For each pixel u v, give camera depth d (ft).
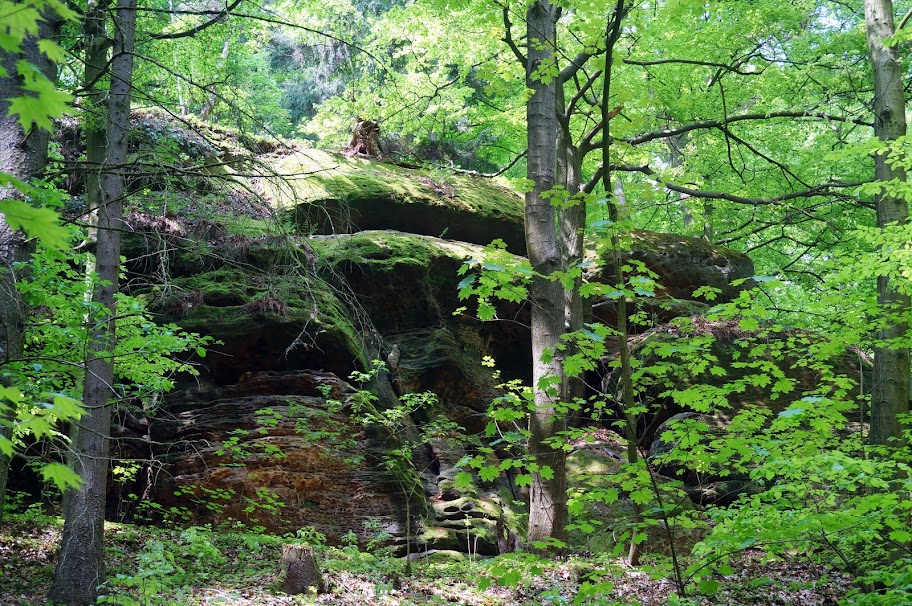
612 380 47.85
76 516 23.50
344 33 56.29
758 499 17.93
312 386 40.09
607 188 19.25
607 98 19.15
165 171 23.89
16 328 19.40
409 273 47.88
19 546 27.20
